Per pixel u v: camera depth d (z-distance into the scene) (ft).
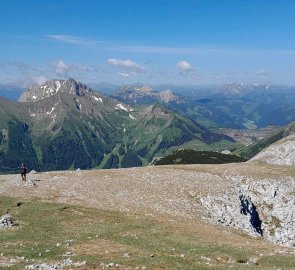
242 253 127.95
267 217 303.48
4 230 151.64
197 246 135.74
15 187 231.50
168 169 321.32
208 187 282.77
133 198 240.53
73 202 213.46
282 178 330.13
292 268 106.22
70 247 127.75
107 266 102.32
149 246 132.98
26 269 94.12
